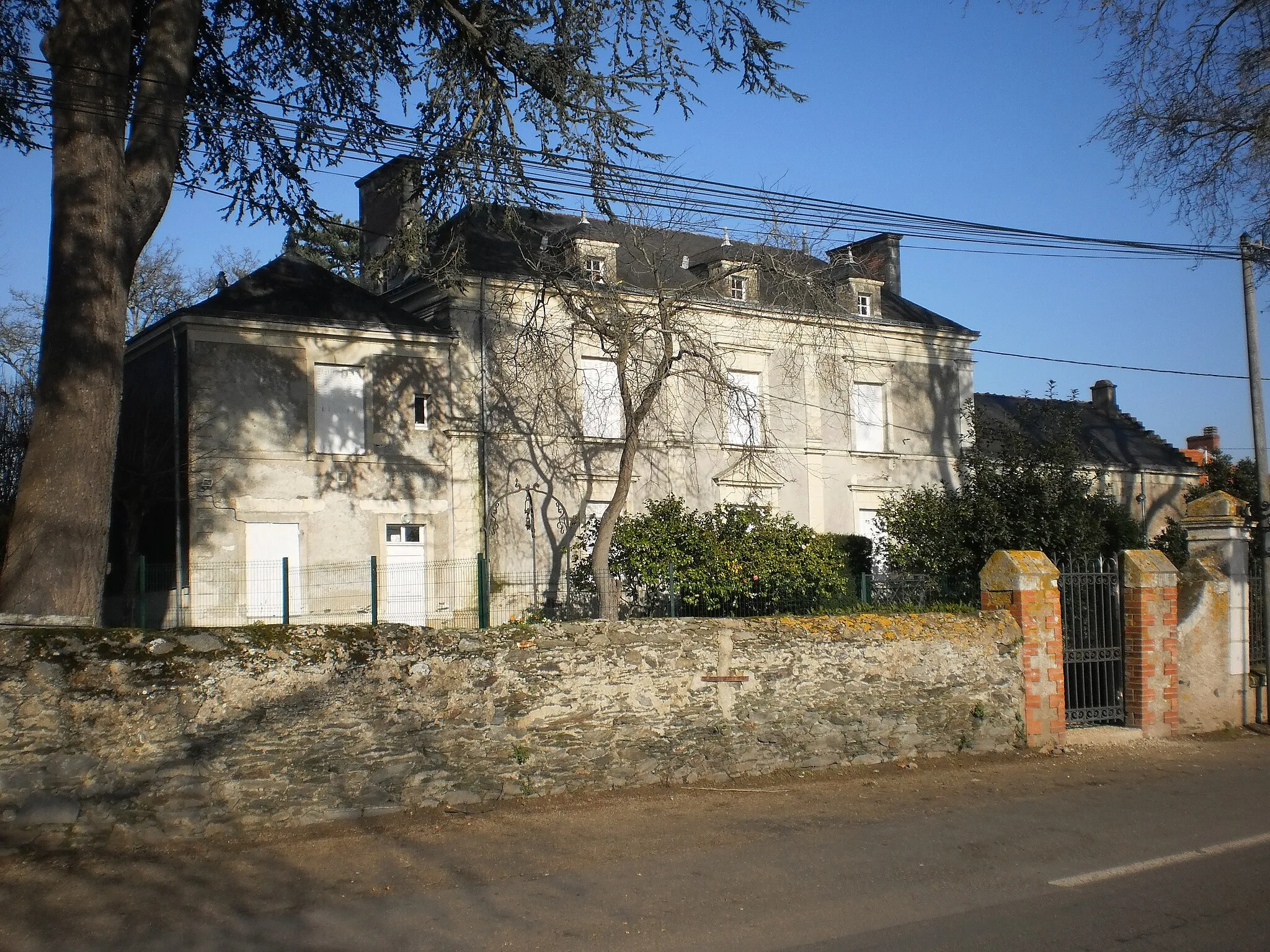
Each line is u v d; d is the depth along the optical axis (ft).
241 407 76.48
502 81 47.83
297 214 51.78
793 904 22.02
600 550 59.57
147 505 78.33
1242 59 52.03
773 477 93.91
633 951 19.31
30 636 24.89
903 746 37.32
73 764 24.58
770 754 34.42
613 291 64.64
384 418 81.51
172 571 75.82
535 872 23.89
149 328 80.23
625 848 25.91
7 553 34.09
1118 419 135.23
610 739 31.63
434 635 29.66
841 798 31.86
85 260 35.06
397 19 47.44
